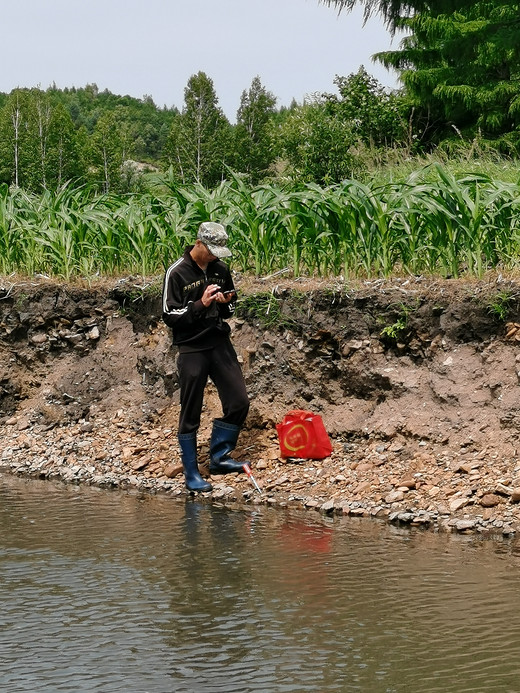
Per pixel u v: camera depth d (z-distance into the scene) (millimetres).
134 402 8523
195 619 4488
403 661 3994
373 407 7523
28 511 6566
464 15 23016
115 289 9164
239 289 8344
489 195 8180
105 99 195875
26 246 10227
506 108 23094
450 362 7277
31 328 9391
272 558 5422
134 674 3898
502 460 6590
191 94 78125
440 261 8359
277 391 7906
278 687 3770
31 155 91688
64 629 4383
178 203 9445
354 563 5316
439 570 5172
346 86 21828
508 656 4020
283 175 17703
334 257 8469
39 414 8859
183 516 6402
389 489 6629
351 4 11852
